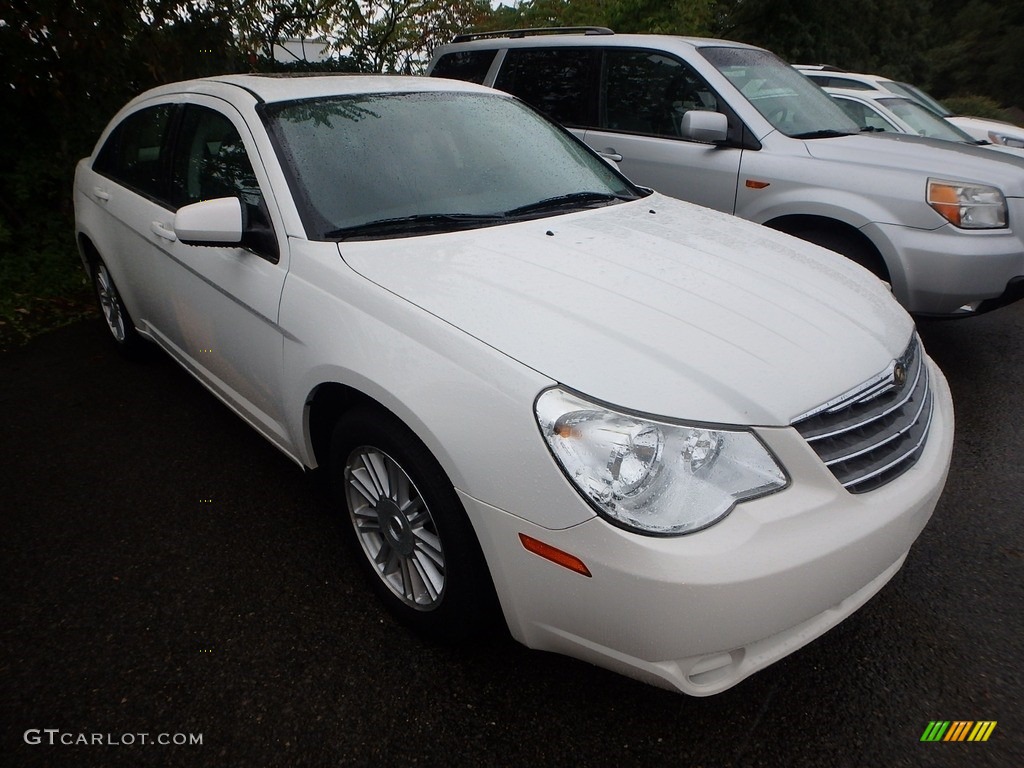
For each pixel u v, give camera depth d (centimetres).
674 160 484
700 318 206
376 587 245
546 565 179
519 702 212
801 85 517
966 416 385
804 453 181
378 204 270
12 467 336
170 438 361
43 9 560
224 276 279
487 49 599
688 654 174
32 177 605
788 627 181
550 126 360
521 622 195
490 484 184
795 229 447
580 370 183
